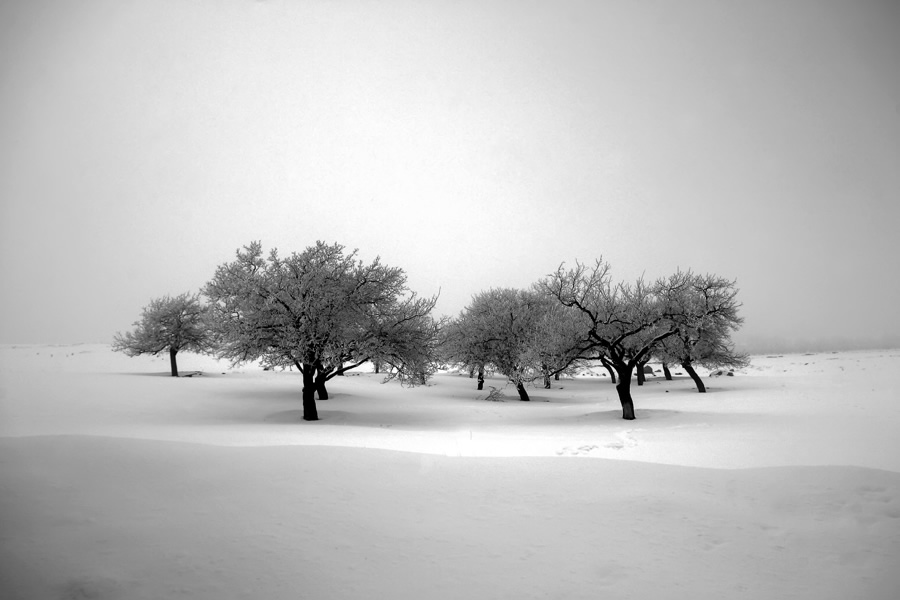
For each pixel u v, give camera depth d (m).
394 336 25.39
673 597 5.12
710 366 39.38
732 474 9.77
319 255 25.22
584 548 6.29
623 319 23.67
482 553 6.12
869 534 6.74
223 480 9.00
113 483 8.51
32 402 23.47
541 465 10.70
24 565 5.44
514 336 34.38
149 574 5.39
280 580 5.35
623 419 22.11
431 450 12.73
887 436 14.64
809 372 52.28
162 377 39.03
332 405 28.31
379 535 6.63
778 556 6.12
